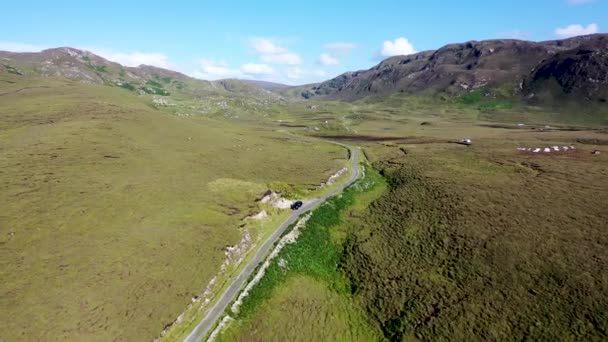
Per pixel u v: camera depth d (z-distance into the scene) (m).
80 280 45.06
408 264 59.19
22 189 64.12
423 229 69.50
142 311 43.19
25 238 50.72
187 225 62.53
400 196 88.88
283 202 81.69
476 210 73.56
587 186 82.69
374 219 78.25
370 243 67.56
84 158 83.88
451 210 75.25
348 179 103.88
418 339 44.00
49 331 37.69
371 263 61.16
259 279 54.66
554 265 52.25
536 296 46.81
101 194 67.12
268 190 84.00
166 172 85.69
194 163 97.12
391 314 49.16
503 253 57.00
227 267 55.66
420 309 48.47
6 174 69.62
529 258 54.81
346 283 58.22
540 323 42.53
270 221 73.00
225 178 88.50
